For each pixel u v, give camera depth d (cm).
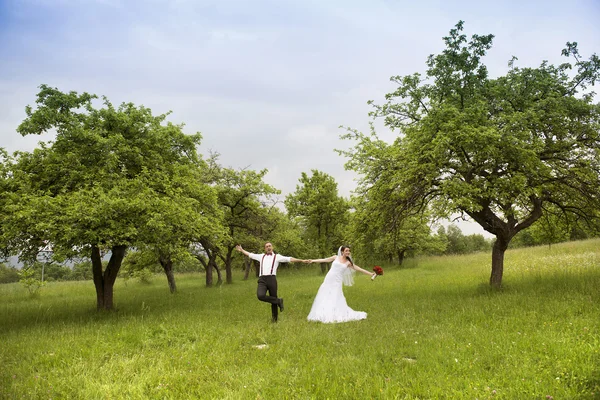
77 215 995
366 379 510
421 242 3438
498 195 1084
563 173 1173
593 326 690
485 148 1002
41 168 1229
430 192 1255
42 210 1029
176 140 1495
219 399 468
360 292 1490
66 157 1185
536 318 798
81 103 1313
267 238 2831
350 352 632
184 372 563
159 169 1418
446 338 680
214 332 814
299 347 675
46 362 645
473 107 1069
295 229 3559
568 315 798
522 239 5025
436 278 1862
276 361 603
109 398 477
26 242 1158
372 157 1336
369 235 1434
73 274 5916
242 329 828
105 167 1202
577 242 3045
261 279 914
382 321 870
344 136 1384
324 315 914
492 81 1222
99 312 1245
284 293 1612
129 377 555
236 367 580
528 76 1210
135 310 1267
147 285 3009
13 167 1176
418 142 1134
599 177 1200
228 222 2658
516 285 1287
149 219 1111
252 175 2655
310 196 3441
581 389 450
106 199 1025
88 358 652
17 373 585
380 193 1265
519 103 1185
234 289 2027
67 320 1119
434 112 1118
